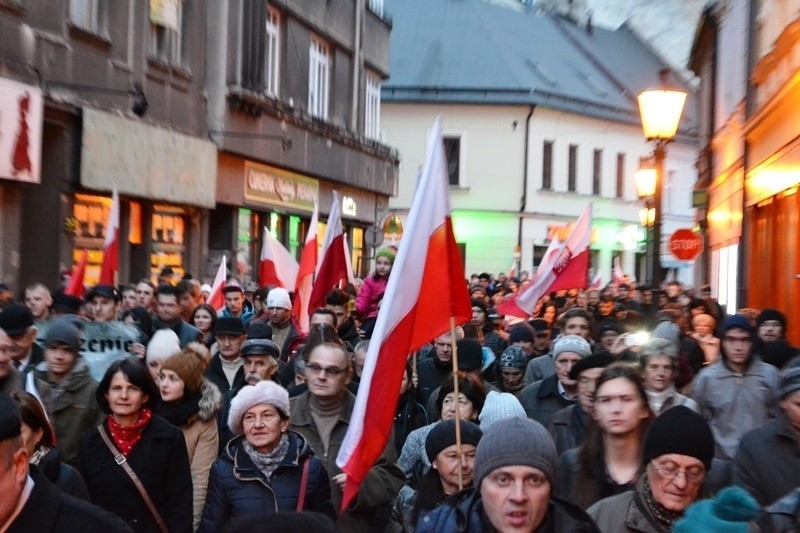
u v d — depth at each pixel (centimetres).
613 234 5862
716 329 1422
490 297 2267
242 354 884
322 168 3253
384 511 702
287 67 2981
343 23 3469
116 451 677
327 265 1288
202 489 755
